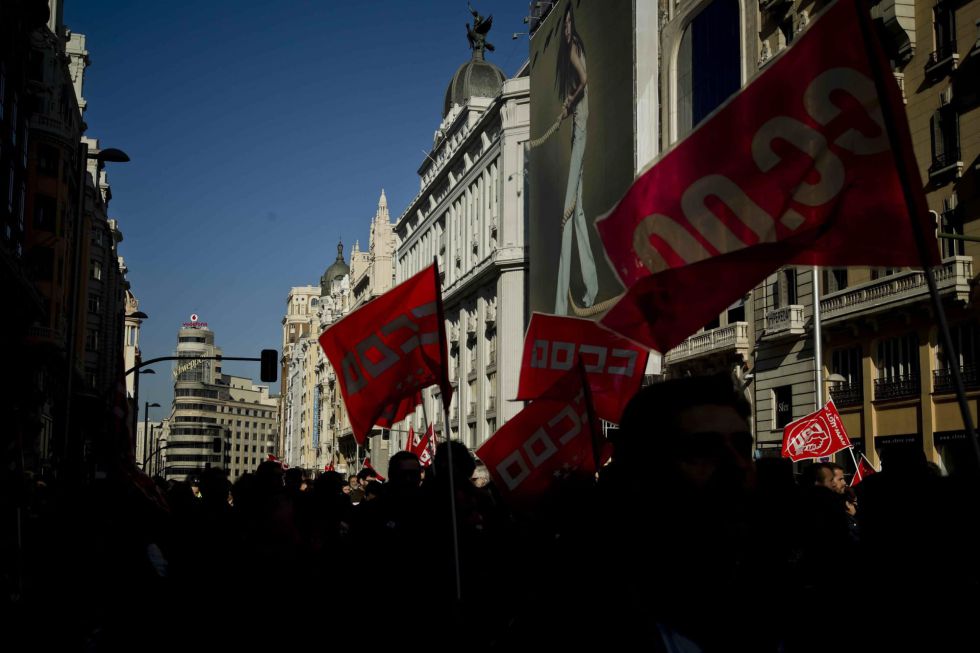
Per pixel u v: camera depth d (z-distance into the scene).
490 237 57.12
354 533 6.77
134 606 7.42
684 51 37.16
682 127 37.16
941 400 24.80
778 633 2.36
